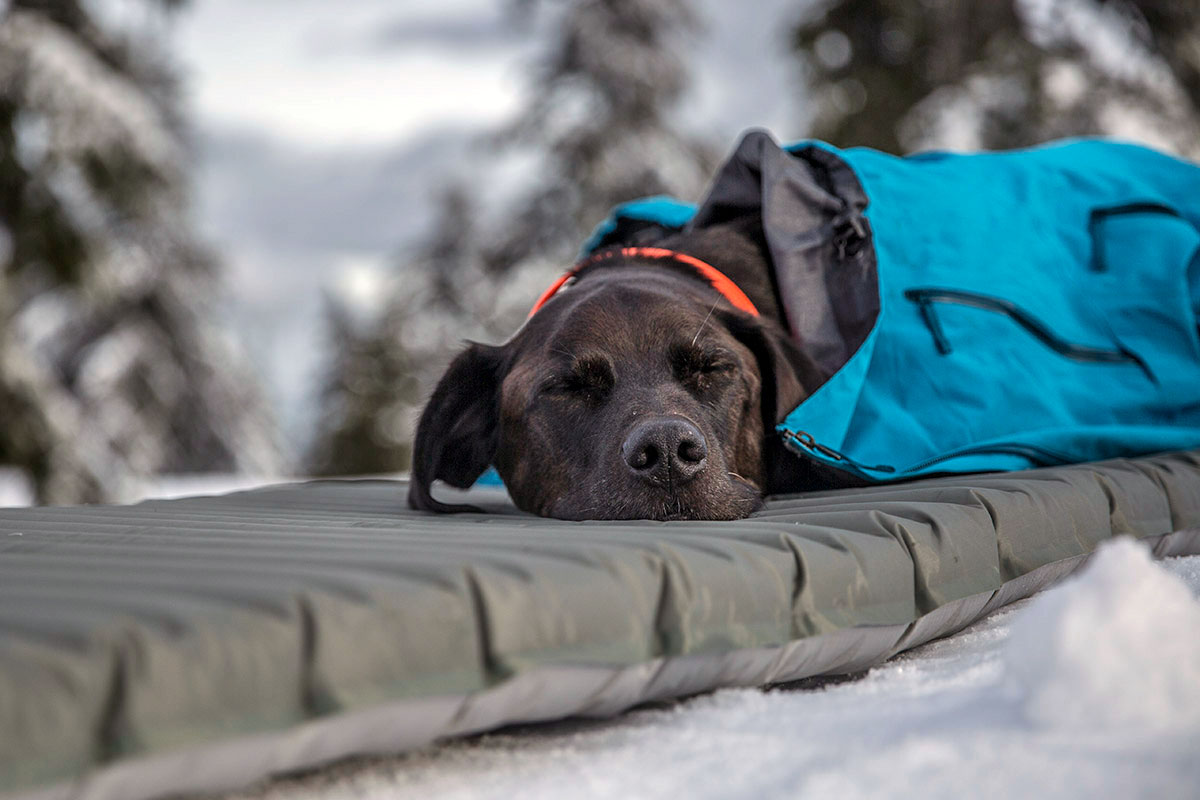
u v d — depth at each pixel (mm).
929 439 3588
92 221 13188
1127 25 14141
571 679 1595
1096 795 1191
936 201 4191
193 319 23375
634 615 1702
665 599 1766
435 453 3379
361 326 32125
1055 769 1248
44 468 12422
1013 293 3988
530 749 1652
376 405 30109
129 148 12812
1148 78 14102
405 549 1896
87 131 12523
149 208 14117
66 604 1406
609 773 1486
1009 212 4312
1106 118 13852
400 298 29891
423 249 29562
